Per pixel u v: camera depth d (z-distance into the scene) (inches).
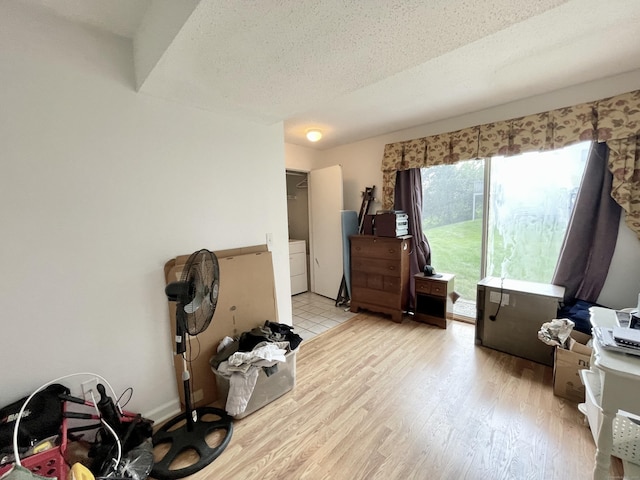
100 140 55.3
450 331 113.0
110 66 55.7
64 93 50.8
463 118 110.6
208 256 58.9
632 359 41.8
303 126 120.4
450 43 44.7
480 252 115.5
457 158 111.0
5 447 39.8
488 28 40.9
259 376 67.5
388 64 50.6
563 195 94.7
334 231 155.3
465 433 60.5
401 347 100.3
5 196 46.1
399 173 131.7
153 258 64.4
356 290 137.2
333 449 57.3
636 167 78.5
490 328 97.0
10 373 47.9
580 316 79.7
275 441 59.7
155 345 65.5
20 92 46.5
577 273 90.3
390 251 122.5
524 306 89.3
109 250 57.7
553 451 55.2
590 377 52.4
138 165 60.8
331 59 48.6
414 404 70.1
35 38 47.5
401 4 35.5
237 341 73.2
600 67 74.1
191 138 69.6
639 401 39.0
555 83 83.7
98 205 55.8
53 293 51.5
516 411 66.6
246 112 74.4
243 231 82.9
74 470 38.2
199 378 70.3
